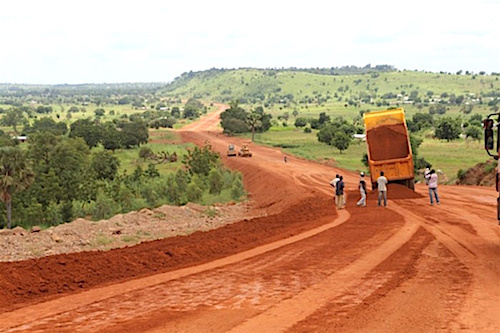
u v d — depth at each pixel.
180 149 126.50
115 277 14.20
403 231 20.58
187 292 11.69
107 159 80.44
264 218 30.56
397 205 30.97
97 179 77.12
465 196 36.66
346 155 107.44
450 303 10.20
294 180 58.06
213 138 165.00
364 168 77.81
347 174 65.94
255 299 10.79
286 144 134.38
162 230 29.02
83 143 84.38
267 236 21.67
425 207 29.67
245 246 19.02
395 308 9.87
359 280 12.36
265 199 50.00
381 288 11.51
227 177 67.00
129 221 31.28
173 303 10.68
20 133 196.38
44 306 11.02
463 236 19.02
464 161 85.12
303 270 13.75
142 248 18.64
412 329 8.59
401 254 15.73
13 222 57.78
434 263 14.28
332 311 9.72
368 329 8.60
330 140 132.62
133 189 62.75
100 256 16.42
